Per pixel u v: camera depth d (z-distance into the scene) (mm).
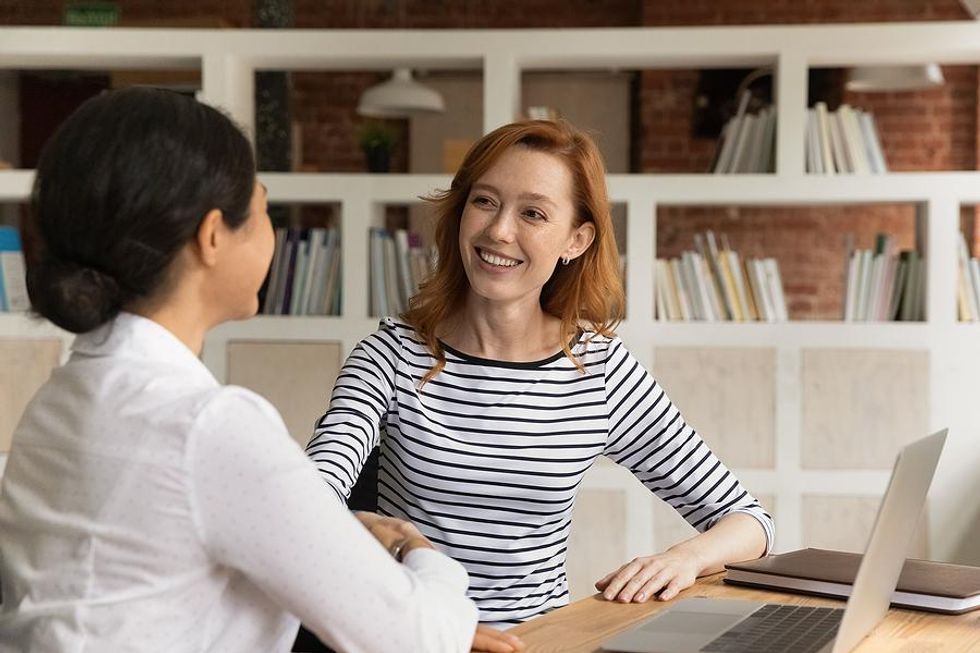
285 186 4172
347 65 4301
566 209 2021
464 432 2021
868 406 4016
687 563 1751
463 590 1327
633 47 4055
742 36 4027
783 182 4023
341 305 4188
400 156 7754
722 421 4059
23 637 1133
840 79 7223
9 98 6914
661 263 4109
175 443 1098
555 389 2062
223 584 1153
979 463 3971
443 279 2082
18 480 1177
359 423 1950
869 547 1267
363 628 1155
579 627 1498
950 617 1548
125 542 1101
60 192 1128
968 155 7277
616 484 4035
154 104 1155
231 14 7379
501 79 4105
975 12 4031
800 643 1364
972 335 3965
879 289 4078
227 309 1227
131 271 1141
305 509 1122
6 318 4184
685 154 7418
